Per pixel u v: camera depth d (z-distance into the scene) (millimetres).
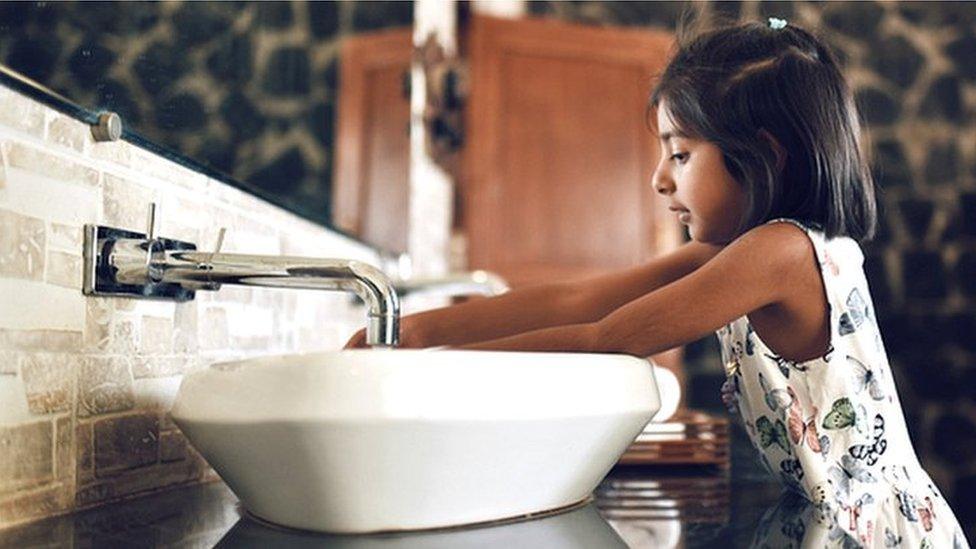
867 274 3467
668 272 1143
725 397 1136
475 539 665
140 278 824
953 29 3561
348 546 642
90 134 797
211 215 1019
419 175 2328
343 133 1718
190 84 1076
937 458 3406
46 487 736
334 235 1531
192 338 976
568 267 2803
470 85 2787
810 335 956
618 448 783
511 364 659
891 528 969
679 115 986
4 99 687
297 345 1317
